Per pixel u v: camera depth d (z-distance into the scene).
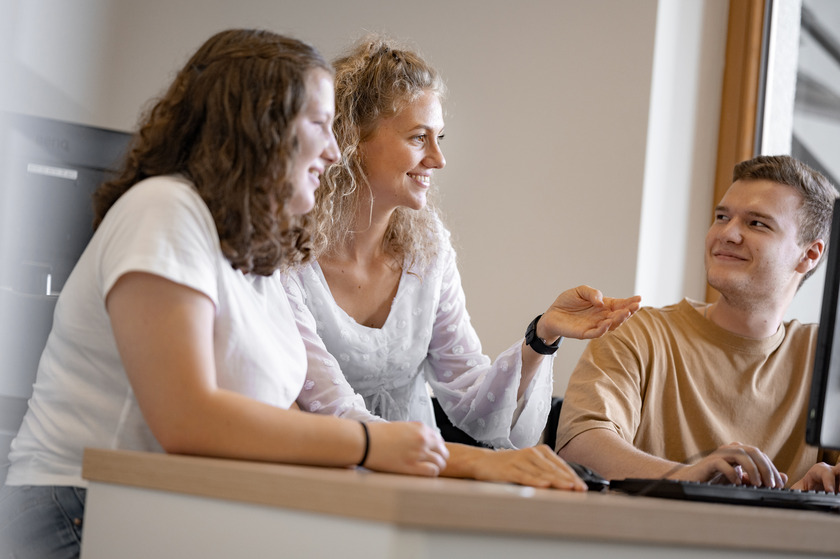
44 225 2.03
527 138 3.35
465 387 2.22
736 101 3.31
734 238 2.07
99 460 1.04
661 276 3.26
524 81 3.37
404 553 0.80
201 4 3.75
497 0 3.43
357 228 2.11
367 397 2.19
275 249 1.31
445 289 2.28
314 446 1.13
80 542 1.22
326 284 2.08
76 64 3.66
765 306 2.08
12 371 2.02
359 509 0.83
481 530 0.82
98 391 1.25
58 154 2.02
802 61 3.22
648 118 3.16
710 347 2.12
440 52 3.49
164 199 1.21
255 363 1.30
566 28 3.31
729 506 1.08
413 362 2.19
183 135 1.30
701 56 3.31
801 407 2.14
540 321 2.01
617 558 0.87
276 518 0.90
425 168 2.12
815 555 0.95
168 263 1.15
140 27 3.78
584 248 3.23
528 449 1.22
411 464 1.15
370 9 3.59
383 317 2.17
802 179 2.08
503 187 3.38
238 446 1.11
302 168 1.32
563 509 0.84
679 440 2.07
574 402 1.99
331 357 1.83
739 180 2.14
